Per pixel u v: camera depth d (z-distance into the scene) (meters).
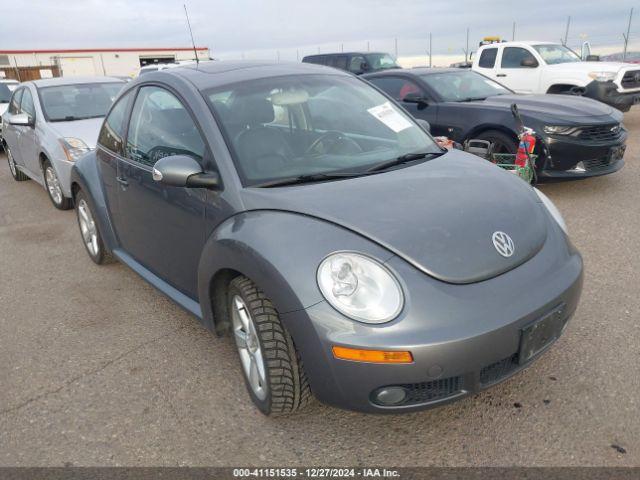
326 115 3.28
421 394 2.21
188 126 3.07
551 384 2.79
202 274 2.77
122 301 4.16
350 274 2.18
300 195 2.55
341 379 2.17
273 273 2.27
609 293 3.72
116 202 3.92
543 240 2.58
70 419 2.78
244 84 3.26
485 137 6.37
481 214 2.50
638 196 5.98
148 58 38.78
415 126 3.61
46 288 4.52
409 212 2.43
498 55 11.73
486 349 2.15
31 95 7.54
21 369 3.29
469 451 2.40
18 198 7.86
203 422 2.69
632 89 10.09
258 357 2.55
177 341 3.50
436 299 2.15
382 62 15.41
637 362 2.92
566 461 2.30
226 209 2.68
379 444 2.48
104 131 4.23
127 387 3.03
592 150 5.76
